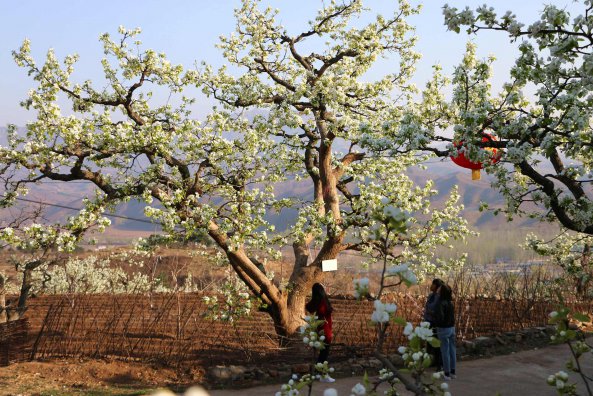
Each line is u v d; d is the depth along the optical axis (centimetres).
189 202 1219
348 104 1474
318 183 1541
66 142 1172
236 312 1345
